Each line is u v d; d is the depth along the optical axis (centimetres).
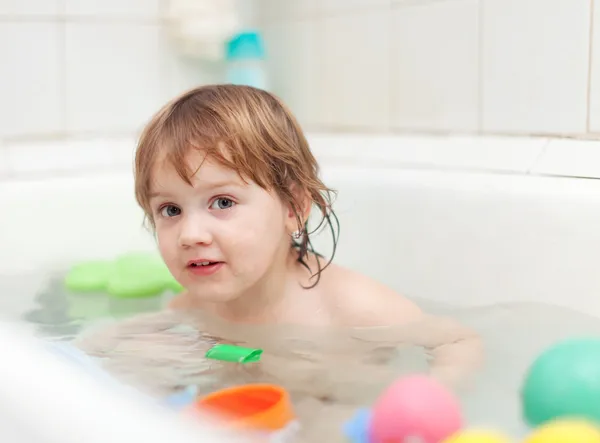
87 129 165
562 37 127
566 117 127
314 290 106
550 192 107
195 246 89
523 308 106
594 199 102
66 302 114
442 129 148
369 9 161
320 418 71
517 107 135
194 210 90
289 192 100
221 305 106
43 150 152
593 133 123
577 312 101
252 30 177
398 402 65
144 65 171
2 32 154
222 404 68
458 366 85
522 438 64
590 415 65
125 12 168
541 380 69
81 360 82
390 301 105
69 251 137
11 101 156
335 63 170
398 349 93
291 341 96
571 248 103
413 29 152
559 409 66
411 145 143
